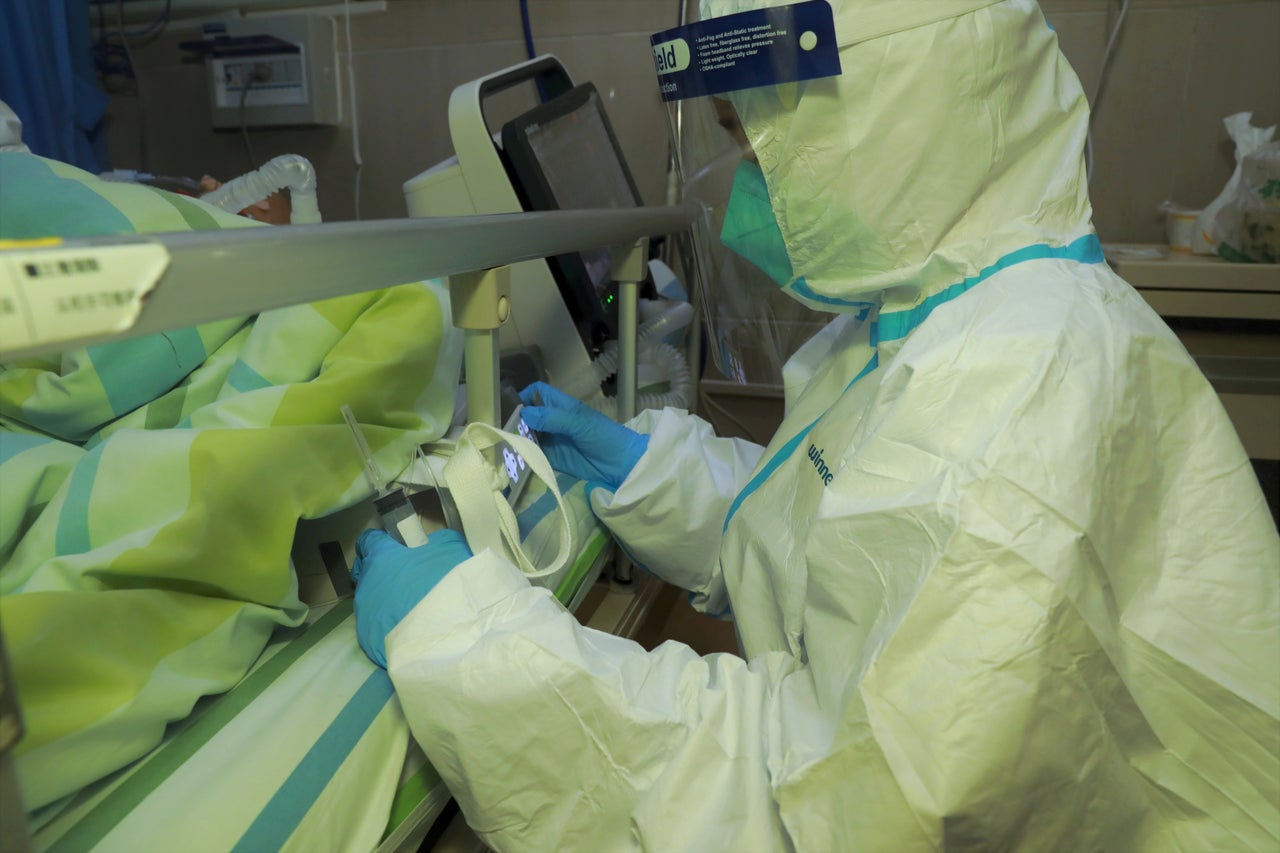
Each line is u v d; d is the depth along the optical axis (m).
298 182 1.18
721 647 1.23
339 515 0.80
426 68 1.90
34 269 0.28
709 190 0.88
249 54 1.92
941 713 0.47
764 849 0.53
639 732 0.58
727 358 1.15
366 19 1.90
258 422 0.73
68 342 0.30
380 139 1.97
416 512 0.85
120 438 0.66
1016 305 0.62
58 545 0.62
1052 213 0.70
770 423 1.91
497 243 0.64
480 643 0.59
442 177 1.24
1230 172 1.61
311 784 0.56
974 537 0.49
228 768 0.55
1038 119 0.69
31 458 0.66
